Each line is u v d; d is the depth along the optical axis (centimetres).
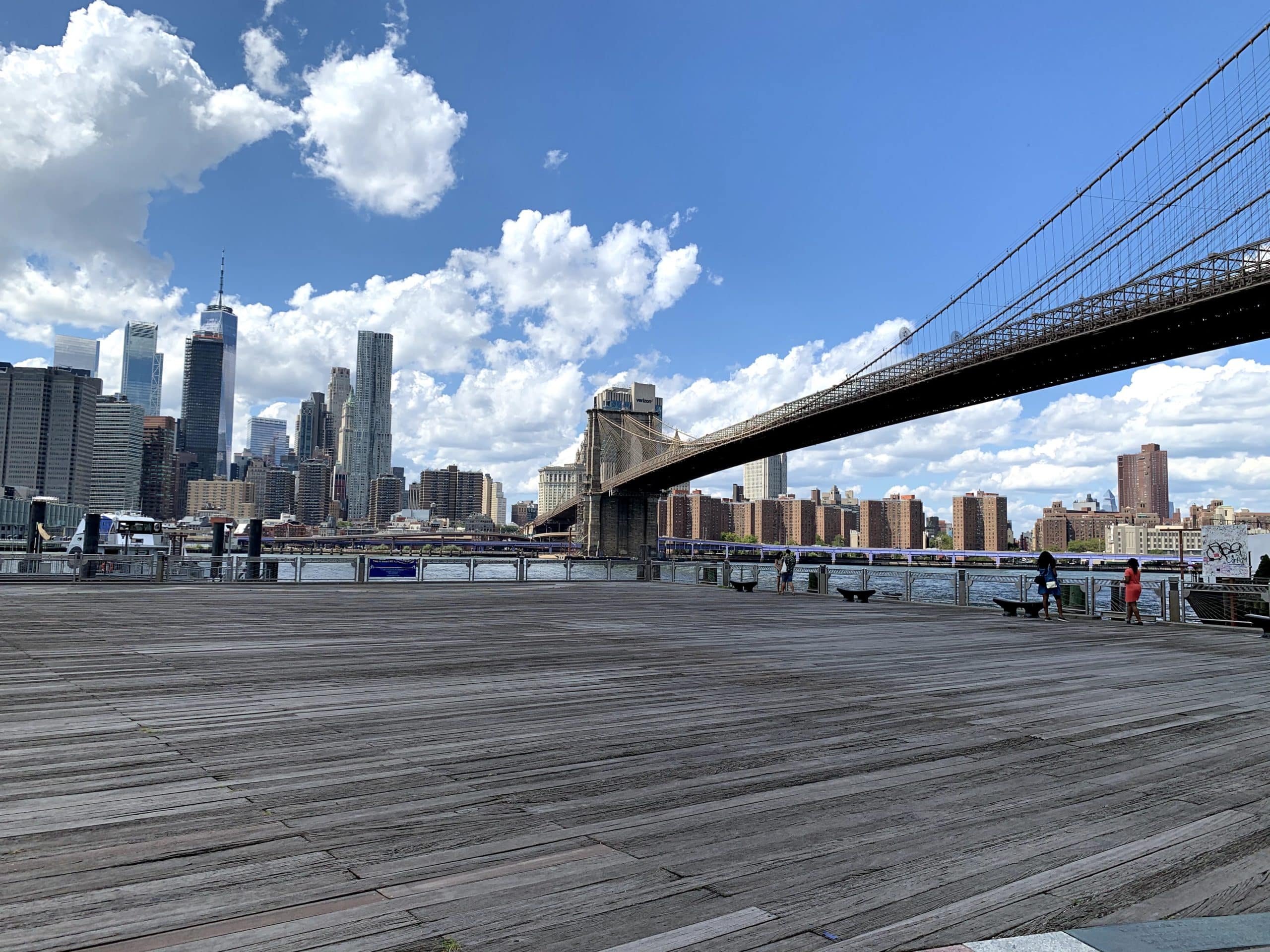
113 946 294
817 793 498
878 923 327
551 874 368
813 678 945
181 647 1104
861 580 2658
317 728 643
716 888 357
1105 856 405
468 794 481
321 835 410
